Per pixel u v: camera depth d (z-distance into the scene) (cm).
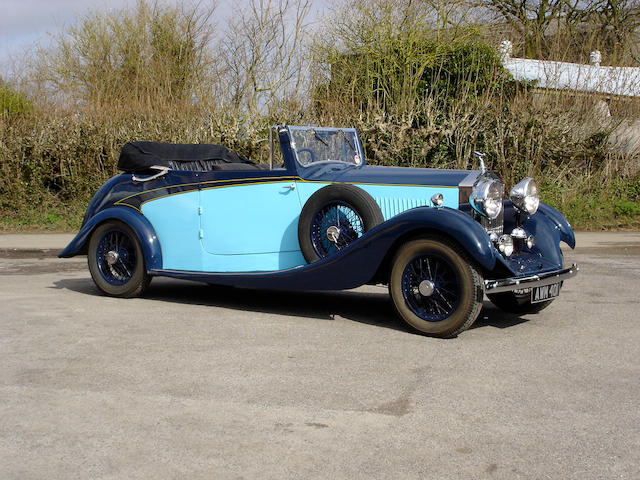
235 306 638
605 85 1419
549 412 354
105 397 378
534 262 564
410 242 509
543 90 1434
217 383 402
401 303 521
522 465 293
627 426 335
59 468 292
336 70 1538
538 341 502
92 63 1852
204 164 725
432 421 342
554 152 1311
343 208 561
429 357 456
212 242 634
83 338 508
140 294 671
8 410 359
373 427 335
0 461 298
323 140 634
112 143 1387
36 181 1391
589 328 545
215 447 312
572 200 1291
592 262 923
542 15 2359
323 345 488
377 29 1507
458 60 1497
